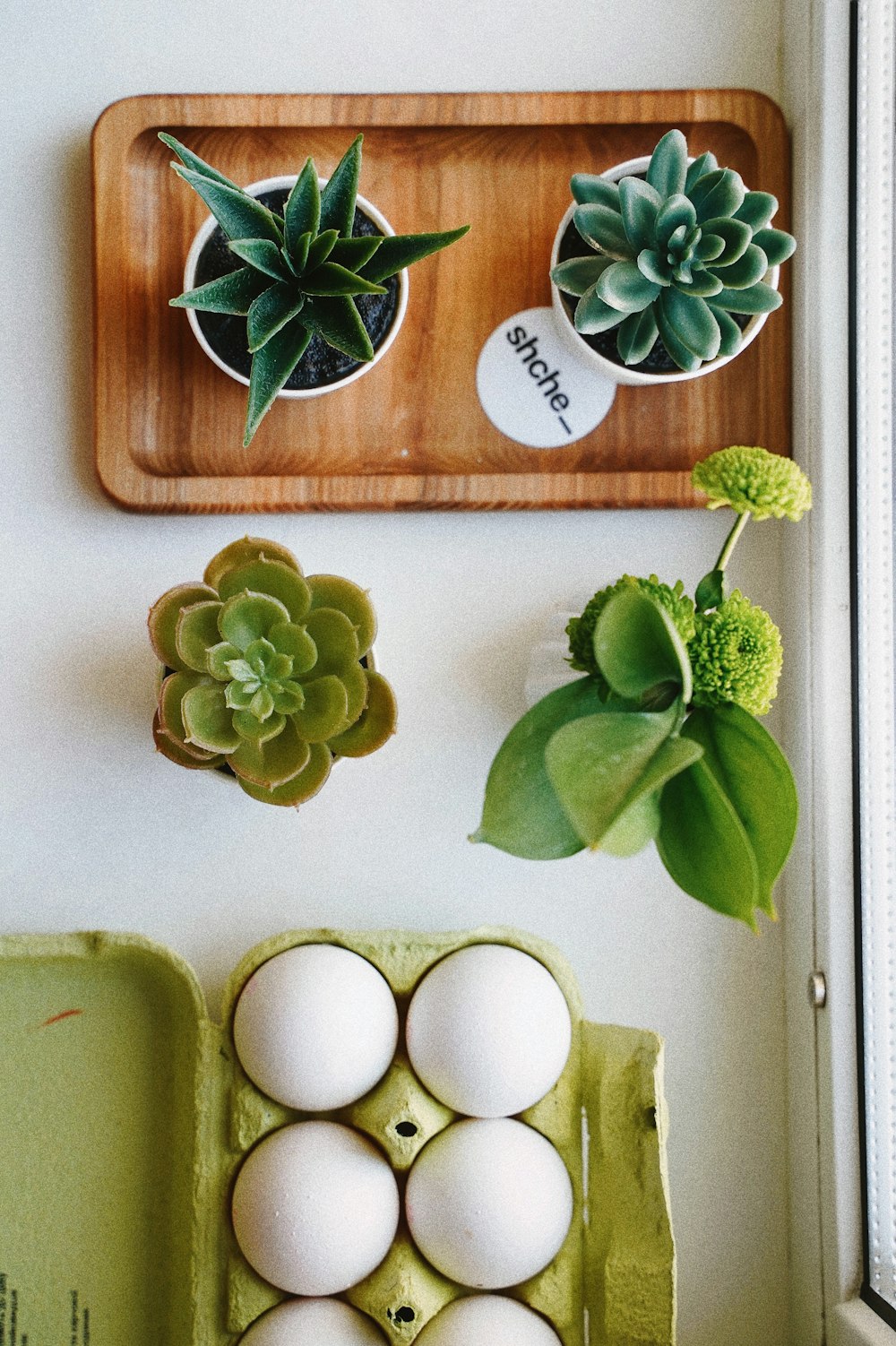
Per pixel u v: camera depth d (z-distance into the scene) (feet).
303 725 1.48
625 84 1.66
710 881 1.33
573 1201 1.55
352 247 1.51
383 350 1.59
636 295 1.49
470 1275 1.49
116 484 1.61
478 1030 1.49
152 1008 1.61
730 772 1.40
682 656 1.29
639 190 1.48
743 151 1.65
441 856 1.66
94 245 1.62
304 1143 1.51
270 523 1.66
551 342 1.65
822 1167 1.60
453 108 1.62
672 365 1.58
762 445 1.65
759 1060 1.68
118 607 1.66
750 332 1.55
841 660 1.57
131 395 1.63
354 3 1.66
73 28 1.66
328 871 1.66
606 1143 1.52
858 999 1.57
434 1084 1.51
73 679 1.66
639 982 1.67
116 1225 1.60
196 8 1.66
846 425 1.57
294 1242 1.47
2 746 1.66
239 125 1.62
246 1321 1.53
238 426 1.64
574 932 1.67
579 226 1.51
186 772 1.66
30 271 1.65
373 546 1.66
